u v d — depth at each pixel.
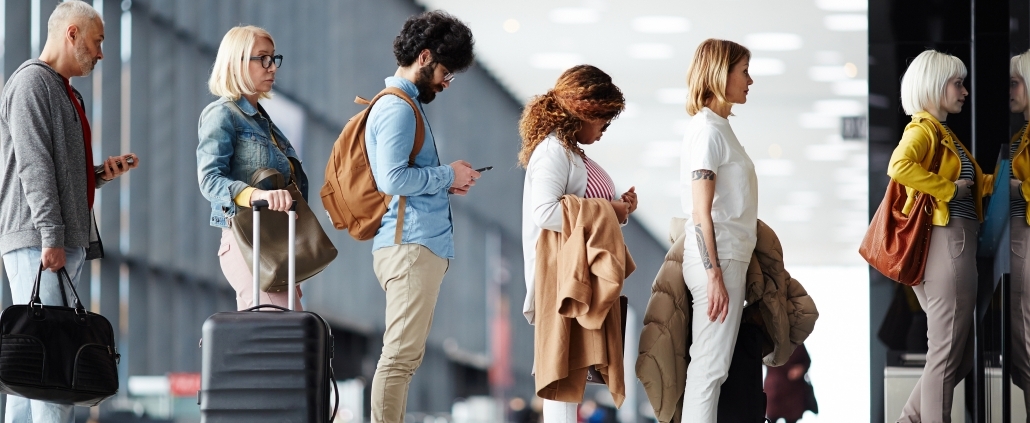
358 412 16.28
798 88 17.86
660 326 3.51
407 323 3.33
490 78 18.98
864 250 3.84
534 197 3.32
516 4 15.77
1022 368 3.41
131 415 12.05
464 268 19.62
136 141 12.06
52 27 3.36
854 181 21.11
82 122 3.35
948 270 3.63
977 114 4.53
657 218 22.98
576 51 17.59
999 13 4.52
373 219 3.36
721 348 3.34
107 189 11.88
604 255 3.22
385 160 3.27
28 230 3.21
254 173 3.43
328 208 3.41
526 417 20.66
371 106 3.38
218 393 3.05
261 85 3.49
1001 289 3.71
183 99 12.78
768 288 3.61
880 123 4.77
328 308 16.02
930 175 3.56
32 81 3.22
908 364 4.66
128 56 12.09
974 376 3.94
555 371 3.23
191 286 12.71
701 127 3.37
